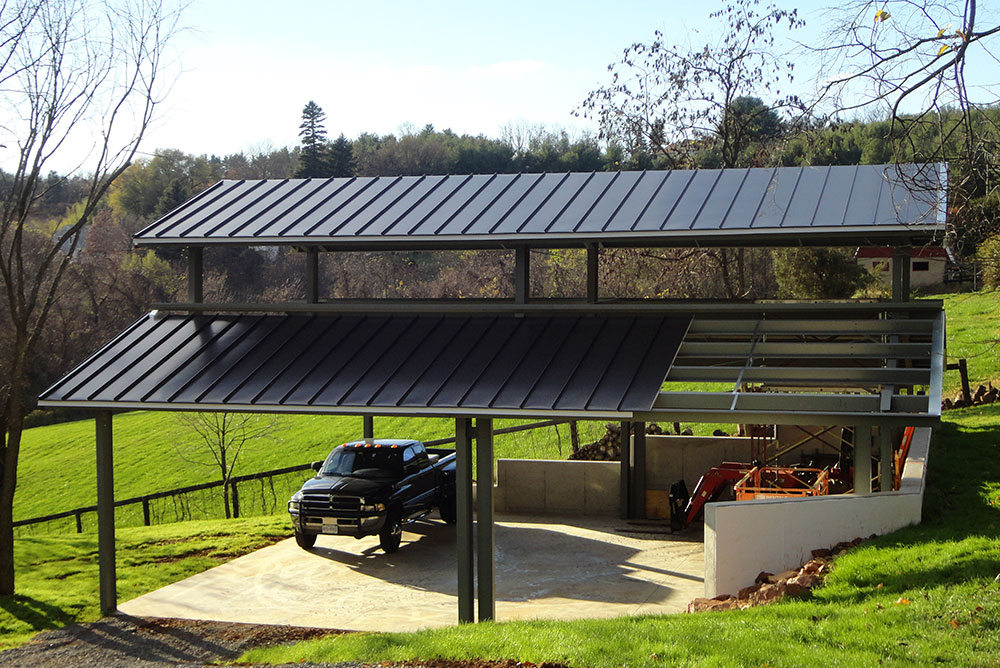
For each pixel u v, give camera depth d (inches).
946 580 366.0
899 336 542.0
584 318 551.2
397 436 1290.6
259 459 1295.5
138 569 615.8
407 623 490.6
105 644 469.4
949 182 331.0
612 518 767.1
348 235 547.2
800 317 556.4
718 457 773.3
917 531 446.9
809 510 453.7
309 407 477.4
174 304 605.0
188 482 1232.8
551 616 488.4
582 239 525.7
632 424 773.9
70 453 1514.5
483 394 470.6
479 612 469.1
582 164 2716.5
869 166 582.6
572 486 784.9
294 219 589.3
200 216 609.0
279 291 2250.2
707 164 1259.8
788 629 328.8
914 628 318.3
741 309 539.5
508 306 558.6
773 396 461.4
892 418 438.6
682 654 312.7
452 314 573.9
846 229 483.5
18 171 589.3
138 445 1467.8
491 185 623.8
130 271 2123.5
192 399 495.2
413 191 628.7
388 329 562.9
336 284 2226.9
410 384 489.4
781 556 449.4
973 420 749.9
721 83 1143.6
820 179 567.2
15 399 567.8
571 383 477.1
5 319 1056.8
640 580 569.9
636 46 1169.4
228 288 2231.8
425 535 721.0
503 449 1112.8
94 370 539.2
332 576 598.5
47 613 522.3
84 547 674.2
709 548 444.8
